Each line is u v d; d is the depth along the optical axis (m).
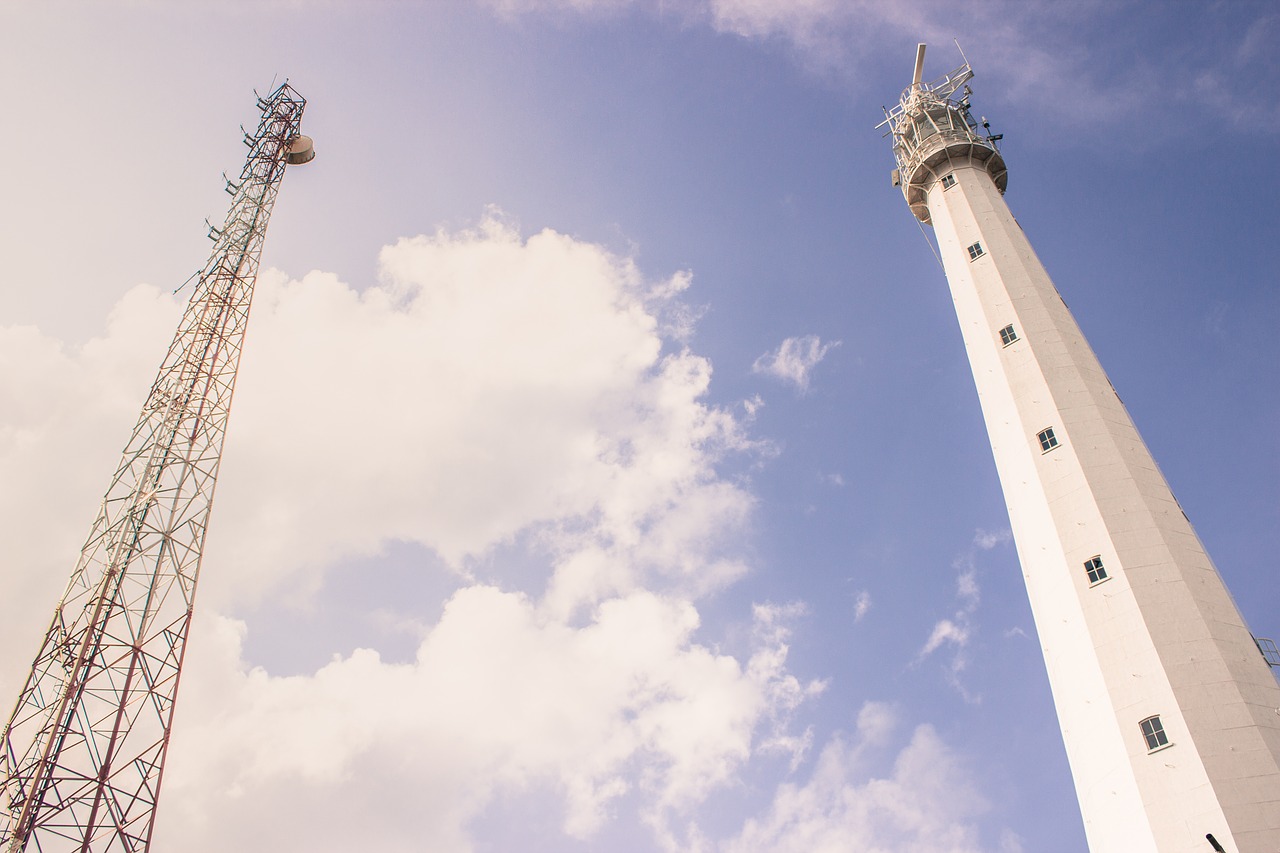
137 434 56.00
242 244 66.75
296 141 73.19
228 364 61.47
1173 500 46.34
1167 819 35.44
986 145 69.06
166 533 52.62
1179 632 39.94
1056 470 47.81
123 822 43.75
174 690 48.44
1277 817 34.12
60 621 48.06
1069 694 41.84
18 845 41.19
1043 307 56.38
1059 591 44.22
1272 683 38.91
